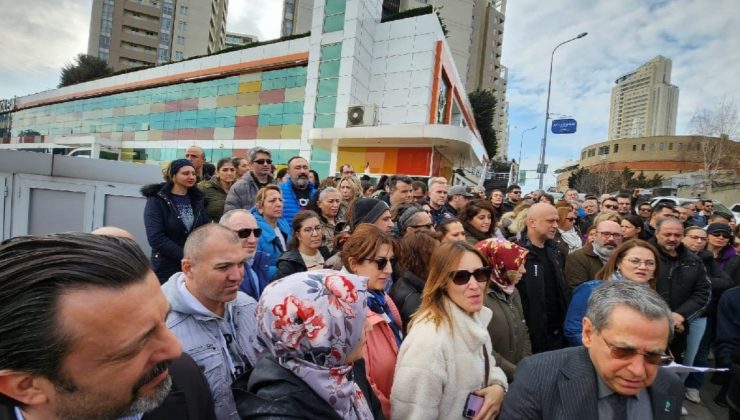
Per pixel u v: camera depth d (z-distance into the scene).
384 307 2.17
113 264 0.58
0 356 0.52
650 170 62.00
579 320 2.61
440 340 1.71
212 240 1.64
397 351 1.94
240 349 1.73
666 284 3.47
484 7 70.38
